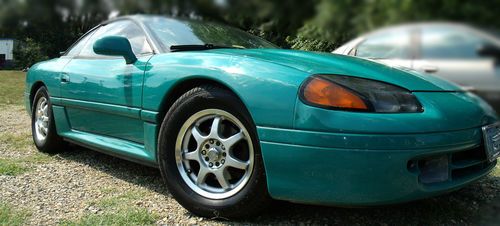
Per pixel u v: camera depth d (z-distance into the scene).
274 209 2.15
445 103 1.92
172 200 2.35
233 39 2.94
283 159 1.80
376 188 1.69
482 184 2.71
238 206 1.98
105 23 3.18
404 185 1.72
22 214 2.11
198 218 2.10
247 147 2.00
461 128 1.87
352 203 1.73
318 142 1.72
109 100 2.54
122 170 2.94
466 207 2.30
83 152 3.44
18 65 23.23
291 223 2.04
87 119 2.86
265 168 1.86
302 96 1.77
